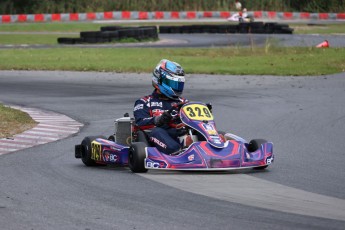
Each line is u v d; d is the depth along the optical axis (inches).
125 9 5954.7
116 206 647.8
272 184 761.0
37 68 2361.0
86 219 599.5
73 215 613.6
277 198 685.3
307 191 724.7
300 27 4749.0
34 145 1059.3
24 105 1542.8
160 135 844.6
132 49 3115.2
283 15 5782.5
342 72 2197.3
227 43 3459.6
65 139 1121.4
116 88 1840.6
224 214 615.8
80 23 5315.0
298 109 1445.6
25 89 1834.4
